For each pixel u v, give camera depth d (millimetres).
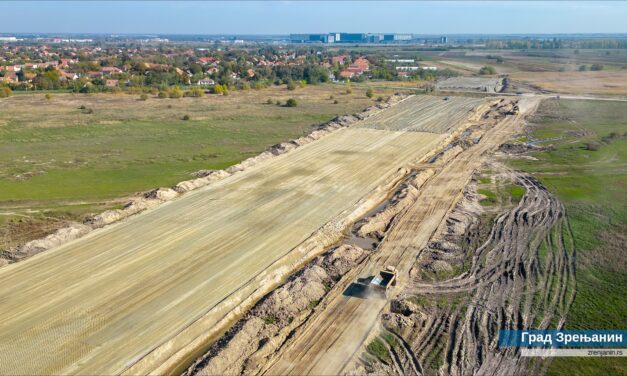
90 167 46562
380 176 43625
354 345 21188
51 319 22547
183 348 20984
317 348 20984
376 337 21781
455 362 20203
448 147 55188
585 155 50344
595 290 25375
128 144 55781
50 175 43969
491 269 27750
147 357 20156
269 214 34844
